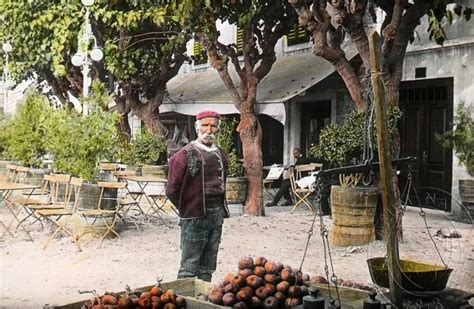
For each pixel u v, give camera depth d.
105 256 9.85
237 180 14.30
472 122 13.88
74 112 12.52
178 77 23.70
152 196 13.02
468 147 13.84
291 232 12.04
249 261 5.04
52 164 12.79
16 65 18.64
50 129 12.26
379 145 4.43
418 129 15.09
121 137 17.02
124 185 10.92
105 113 12.37
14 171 14.48
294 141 19.00
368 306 4.38
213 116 7.04
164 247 10.55
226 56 14.36
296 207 15.73
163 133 18.17
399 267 4.49
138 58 17.23
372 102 5.10
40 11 17.36
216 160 7.03
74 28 16.95
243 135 14.48
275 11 14.07
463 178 13.87
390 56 10.63
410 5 10.85
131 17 15.83
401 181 13.38
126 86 17.80
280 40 19.44
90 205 10.97
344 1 10.69
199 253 6.95
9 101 27.33
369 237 9.90
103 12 16.12
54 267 9.14
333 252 9.97
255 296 4.82
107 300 4.79
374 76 4.40
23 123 15.72
